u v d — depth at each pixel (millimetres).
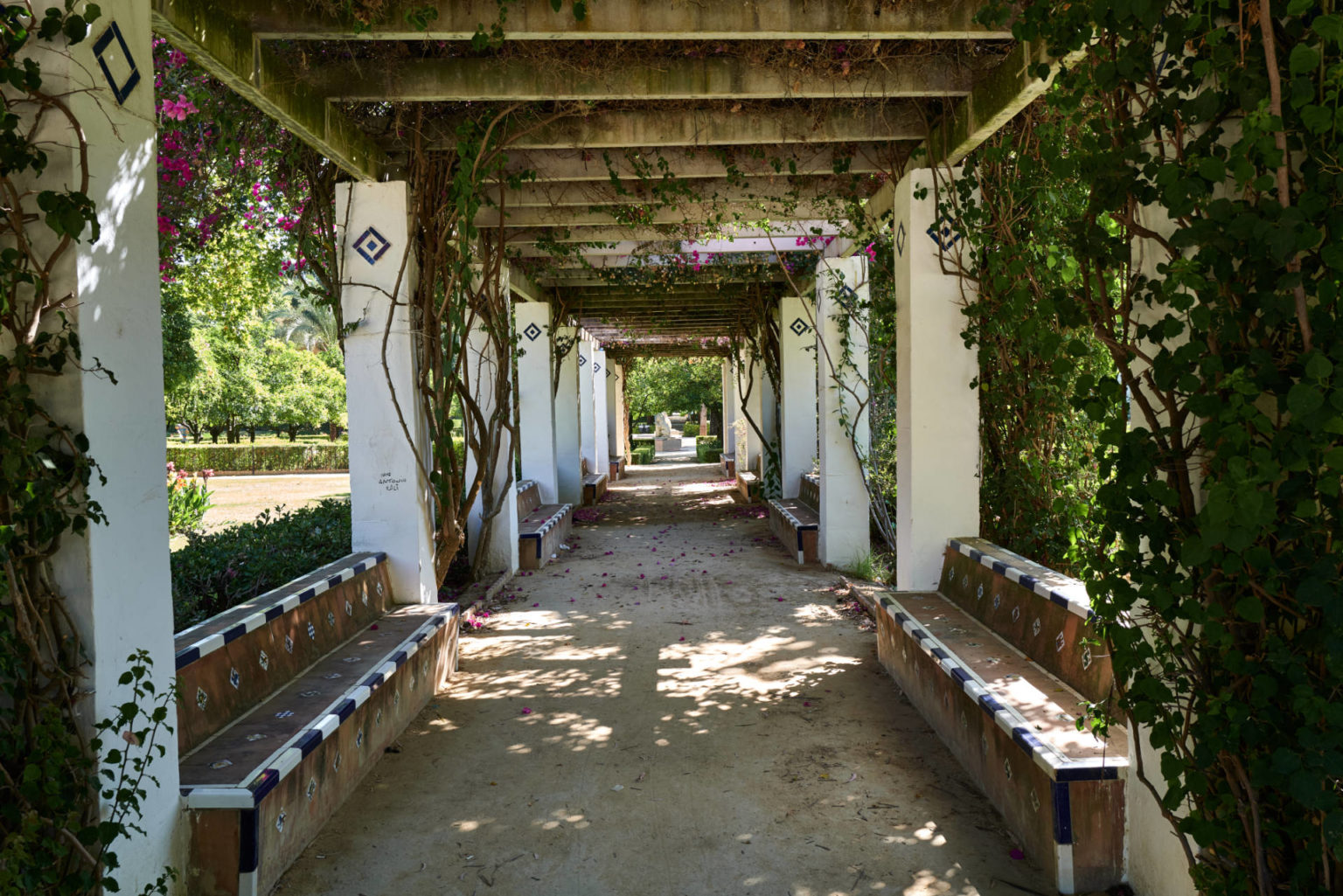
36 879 2045
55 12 2131
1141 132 2029
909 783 3430
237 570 5020
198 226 5812
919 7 3680
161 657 2469
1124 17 1906
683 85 4281
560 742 3936
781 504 9805
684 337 16969
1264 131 1678
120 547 2301
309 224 5230
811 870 2801
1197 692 1999
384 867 2844
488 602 6809
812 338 10086
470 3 3564
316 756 3051
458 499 5758
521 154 5734
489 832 3084
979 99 4219
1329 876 1787
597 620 6277
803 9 3670
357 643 4238
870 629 5867
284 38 3635
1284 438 1682
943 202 4793
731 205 6680
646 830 3092
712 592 7137
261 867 2602
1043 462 4699
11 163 2107
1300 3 1622
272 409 25391
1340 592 1619
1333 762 1651
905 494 5078
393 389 5043
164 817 2439
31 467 2061
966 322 4867
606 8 3617
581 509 13180
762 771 3574
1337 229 1643
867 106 4914
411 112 4941
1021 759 2902
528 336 10352
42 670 2137
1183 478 1985
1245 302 1795
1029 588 3832
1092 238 2150
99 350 2229
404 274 5066
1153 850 2461
